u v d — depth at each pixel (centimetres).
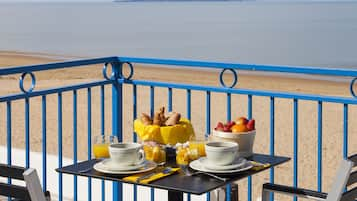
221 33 5475
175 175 365
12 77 2738
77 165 386
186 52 4444
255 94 495
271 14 7719
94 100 1997
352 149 1389
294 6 9919
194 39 5172
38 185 323
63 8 11819
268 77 2994
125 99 1992
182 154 382
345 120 466
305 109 1780
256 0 14038
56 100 2025
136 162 372
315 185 1121
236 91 502
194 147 386
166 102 1927
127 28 6359
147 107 1867
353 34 5088
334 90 2605
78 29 6525
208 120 517
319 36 5031
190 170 373
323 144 1414
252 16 7450
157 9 10094
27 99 488
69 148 1400
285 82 2839
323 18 6831
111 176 362
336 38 4853
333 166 1245
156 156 386
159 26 6375
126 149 368
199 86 516
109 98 2022
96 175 365
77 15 8812
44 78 2788
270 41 4838
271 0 13900
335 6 9594
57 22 7569
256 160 396
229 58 4116
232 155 367
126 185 579
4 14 9406
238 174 364
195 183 350
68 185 610
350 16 7100
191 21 6888
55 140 1488
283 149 1369
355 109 1803
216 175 361
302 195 376
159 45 4866
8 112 479
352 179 338
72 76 2886
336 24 5962
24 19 8244
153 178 356
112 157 370
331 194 333
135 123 415
